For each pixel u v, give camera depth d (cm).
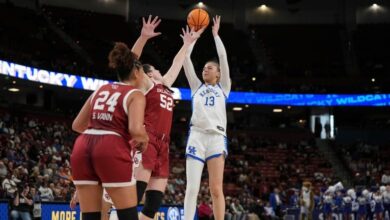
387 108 4488
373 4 4197
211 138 762
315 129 4506
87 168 506
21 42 3584
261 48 4662
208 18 796
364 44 4594
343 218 2652
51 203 1081
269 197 3105
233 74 4516
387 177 3466
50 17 3900
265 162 3934
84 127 545
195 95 787
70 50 3931
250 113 4759
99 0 4031
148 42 4362
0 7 3556
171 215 1225
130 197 504
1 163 2088
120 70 530
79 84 3438
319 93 4281
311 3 4250
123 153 502
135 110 505
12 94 3706
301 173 3828
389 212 2603
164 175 683
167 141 691
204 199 2469
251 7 4297
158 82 695
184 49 752
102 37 4206
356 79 4562
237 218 2620
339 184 2722
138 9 4141
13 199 1734
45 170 2255
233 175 3572
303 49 4712
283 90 4431
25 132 2834
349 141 4656
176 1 4212
